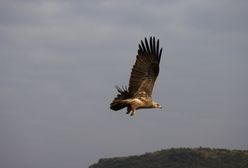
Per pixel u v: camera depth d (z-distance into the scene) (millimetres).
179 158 135250
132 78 22766
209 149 142375
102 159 143875
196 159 136000
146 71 22734
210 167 130500
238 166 130500
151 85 22766
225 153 139000
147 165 133875
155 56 22594
